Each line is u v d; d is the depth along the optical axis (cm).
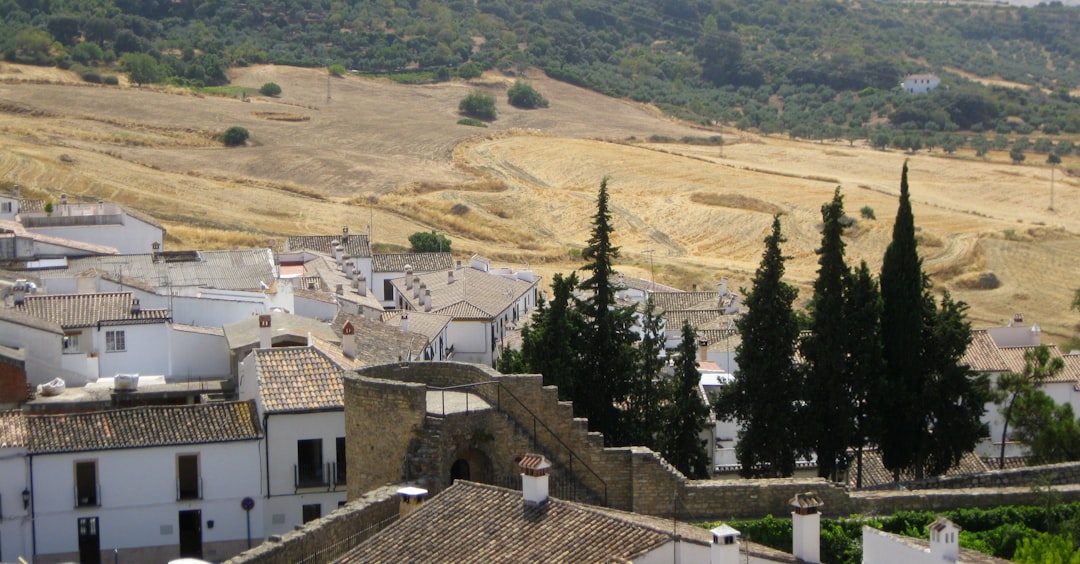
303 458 6794
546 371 7162
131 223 13112
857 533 5178
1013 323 11838
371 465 5684
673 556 4159
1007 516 5412
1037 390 8550
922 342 7138
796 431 6938
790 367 7019
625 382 7350
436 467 5466
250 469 6719
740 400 7106
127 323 8256
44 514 6512
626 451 5588
